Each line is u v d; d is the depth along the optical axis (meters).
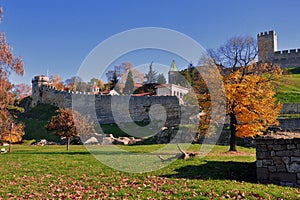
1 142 35.44
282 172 9.80
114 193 9.27
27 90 79.56
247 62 23.33
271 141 10.05
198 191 9.00
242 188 9.13
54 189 10.02
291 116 36.44
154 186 9.97
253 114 21.28
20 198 8.88
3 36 25.69
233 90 21.25
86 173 12.77
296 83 51.19
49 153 21.16
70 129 25.78
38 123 51.31
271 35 78.56
